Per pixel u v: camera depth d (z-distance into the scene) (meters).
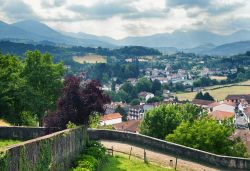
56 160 24.05
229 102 182.62
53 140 23.41
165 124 55.47
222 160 33.75
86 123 35.31
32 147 19.58
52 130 34.91
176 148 36.28
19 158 17.81
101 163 31.25
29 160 19.11
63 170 25.67
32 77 55.16
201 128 43.62
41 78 55.41
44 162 21.53
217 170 32.94
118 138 40.81
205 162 34.50
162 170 31.72
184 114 61.62
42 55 56.84
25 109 55.12
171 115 55.97
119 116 156.38
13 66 56.62
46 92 55.75
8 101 54.00
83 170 26.12
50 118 35.38
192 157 35.25
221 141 42.81
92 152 31.55
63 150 25.86
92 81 35.62
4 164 16.12
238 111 170.12
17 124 52.91
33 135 37.81
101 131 41.22
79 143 31.09
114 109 191.12
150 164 33.31
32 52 56.09
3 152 16.19
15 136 37.56
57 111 35.38
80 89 35.25
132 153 36.34
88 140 35.34
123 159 34.03
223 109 173.00
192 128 44.00
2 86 53.38
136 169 31.03
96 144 34.78
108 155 34.81
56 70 56.72
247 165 33.44
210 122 45.59
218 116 144.88
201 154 34.72
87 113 34.81
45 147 21.72
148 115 56.81
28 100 53.78
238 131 100.75
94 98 34.88
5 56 56.56
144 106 191.75
